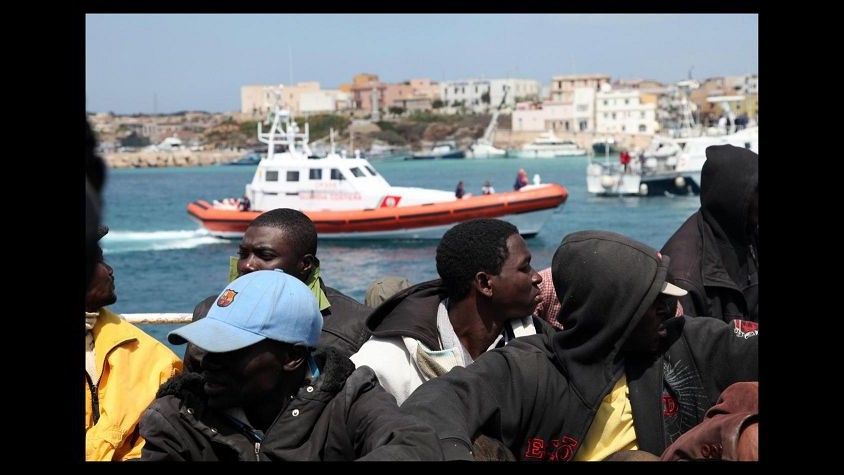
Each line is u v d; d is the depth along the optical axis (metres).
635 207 48.34
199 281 26.69
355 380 2.64
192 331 2.47
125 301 23.70
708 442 2.41
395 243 30.69
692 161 52.75
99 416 3.58
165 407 2.54
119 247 34.00
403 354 3.32
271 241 3.98
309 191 31.08
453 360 3.28
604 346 2.80
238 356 2.48
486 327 3.33
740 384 2.57
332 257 29.30
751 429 2.33
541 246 32.12
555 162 139.88
